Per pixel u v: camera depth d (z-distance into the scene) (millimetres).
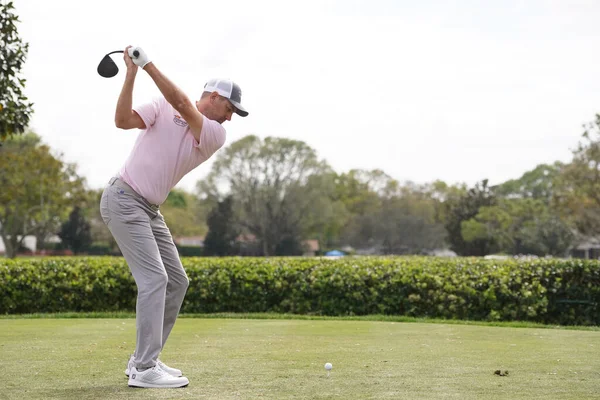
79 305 11172
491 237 51688
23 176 38531
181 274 4395
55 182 39031
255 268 11234
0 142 9164
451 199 57906
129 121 4082
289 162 59469
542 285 9898
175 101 4023
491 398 3531
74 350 5547
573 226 41438
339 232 74438
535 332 7422
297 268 11211
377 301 10562
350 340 6414
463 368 4566
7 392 3686
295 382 4008
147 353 3904
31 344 5977
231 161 59594
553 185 38750
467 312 10070
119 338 6527
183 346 5867
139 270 4062
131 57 3980
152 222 4234
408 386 3877
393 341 6336
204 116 4211
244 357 5125
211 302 11156
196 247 65688
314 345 5961
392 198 74062
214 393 3668
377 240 72500
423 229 70750
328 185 60219
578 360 4992
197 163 4293
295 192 59469
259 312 11070
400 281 10453
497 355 5277
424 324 8562
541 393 3672
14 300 10992
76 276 11234
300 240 63219
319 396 3576
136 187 4066
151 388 3816
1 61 8820
